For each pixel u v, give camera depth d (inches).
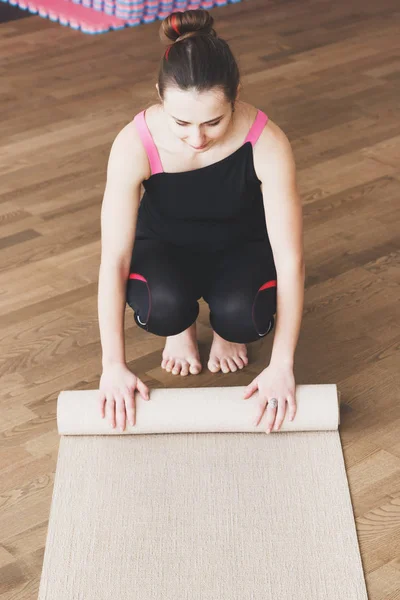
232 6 221.1
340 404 92.5
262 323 88.1
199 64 71.2
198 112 72.5
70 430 86.5
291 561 74.0
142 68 185.2
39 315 108.7
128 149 81.5
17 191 137.9
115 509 79.7
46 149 151.4
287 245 84.0
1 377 98.2
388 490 81.7
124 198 83.0
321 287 112.6
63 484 82.6
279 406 84.8
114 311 85.6
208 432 87.7
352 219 127.5
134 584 72.4
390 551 75.4
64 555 75.3
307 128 155.7
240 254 89.6
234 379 96.8
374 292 111.3
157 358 100.5
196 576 72.9
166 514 79.0
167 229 88.9
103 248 85.4
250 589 71.6
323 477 82.5
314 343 102.3
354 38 197.5
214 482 82.3
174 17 73.9
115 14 211.9
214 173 82.3
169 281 87.5
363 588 71.5
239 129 80.7
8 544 77.1
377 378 96.5
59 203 134.3
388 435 88.2
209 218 87.0
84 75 182.5
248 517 78.5
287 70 181.2
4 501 81.7
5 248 122.8
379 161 143.6
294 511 79.0
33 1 223.0
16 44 200.4
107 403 85.7
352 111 161.6
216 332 91.4
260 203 89.5
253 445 86.2
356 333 103.9
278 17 212.5
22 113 165.3
